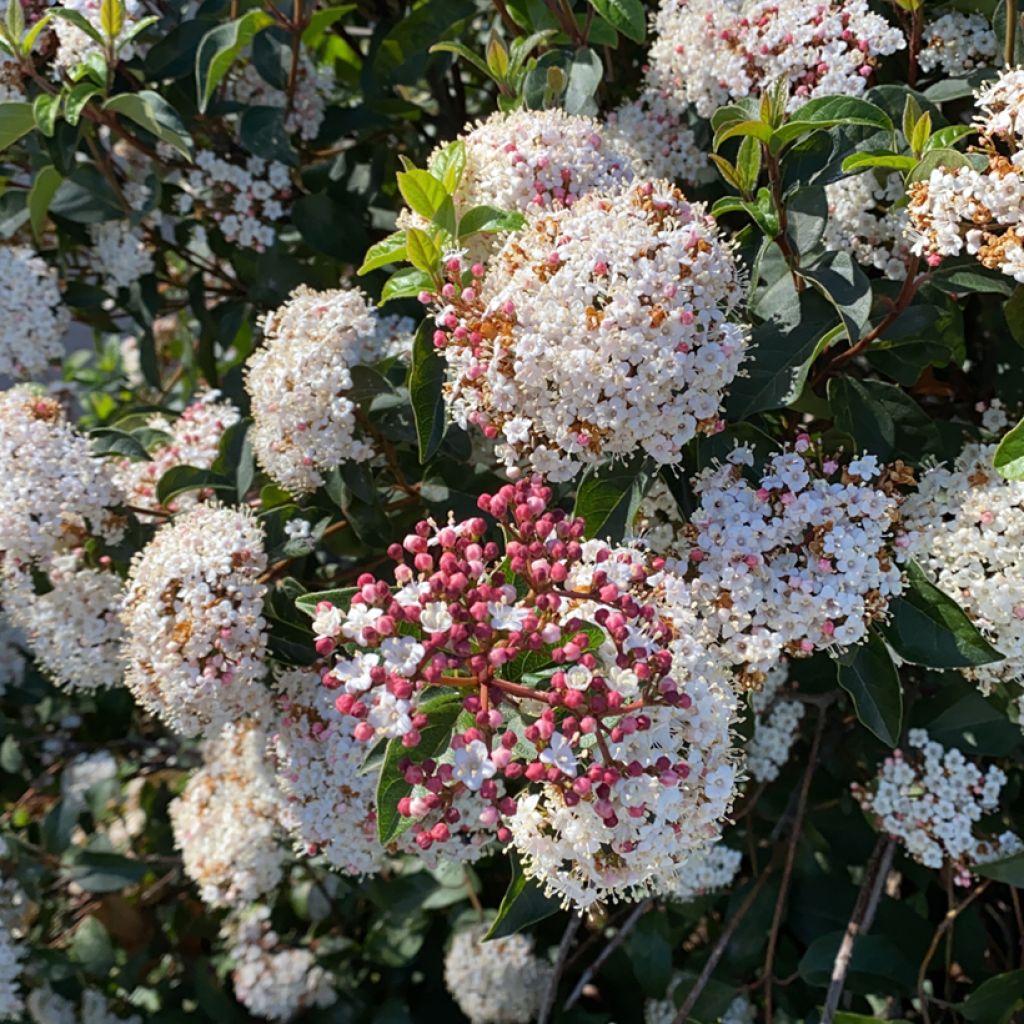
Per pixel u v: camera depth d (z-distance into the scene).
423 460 0.56
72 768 0.83
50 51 0.67
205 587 0.58
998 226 0.53
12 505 0.61
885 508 0.54
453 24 0.69
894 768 0.62
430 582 0.50
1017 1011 0.63
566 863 0.52
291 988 0.75
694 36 0.60
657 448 0.53
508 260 0.54
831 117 0.54
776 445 0.56
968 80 0.60
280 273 0.71
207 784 0.73
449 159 0.56
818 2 0.58
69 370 0.99
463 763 0.49
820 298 0.56
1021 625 0.55
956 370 0.67
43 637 0.65
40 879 0.76
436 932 0.78
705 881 0.67
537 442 0.54
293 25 0.68
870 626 0.55
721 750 0.51
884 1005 0.68
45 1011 0.76
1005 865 0.60
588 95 0.62
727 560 0.54
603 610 0.50
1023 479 0.52
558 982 0.71
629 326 0.52
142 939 0.82
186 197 0.74
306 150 0.73
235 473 0.64
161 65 0.68
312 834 0.63
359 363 0.61
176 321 0.88
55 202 0.71
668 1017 0.70
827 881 0.68
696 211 0.54
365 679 0.50
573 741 0.49
